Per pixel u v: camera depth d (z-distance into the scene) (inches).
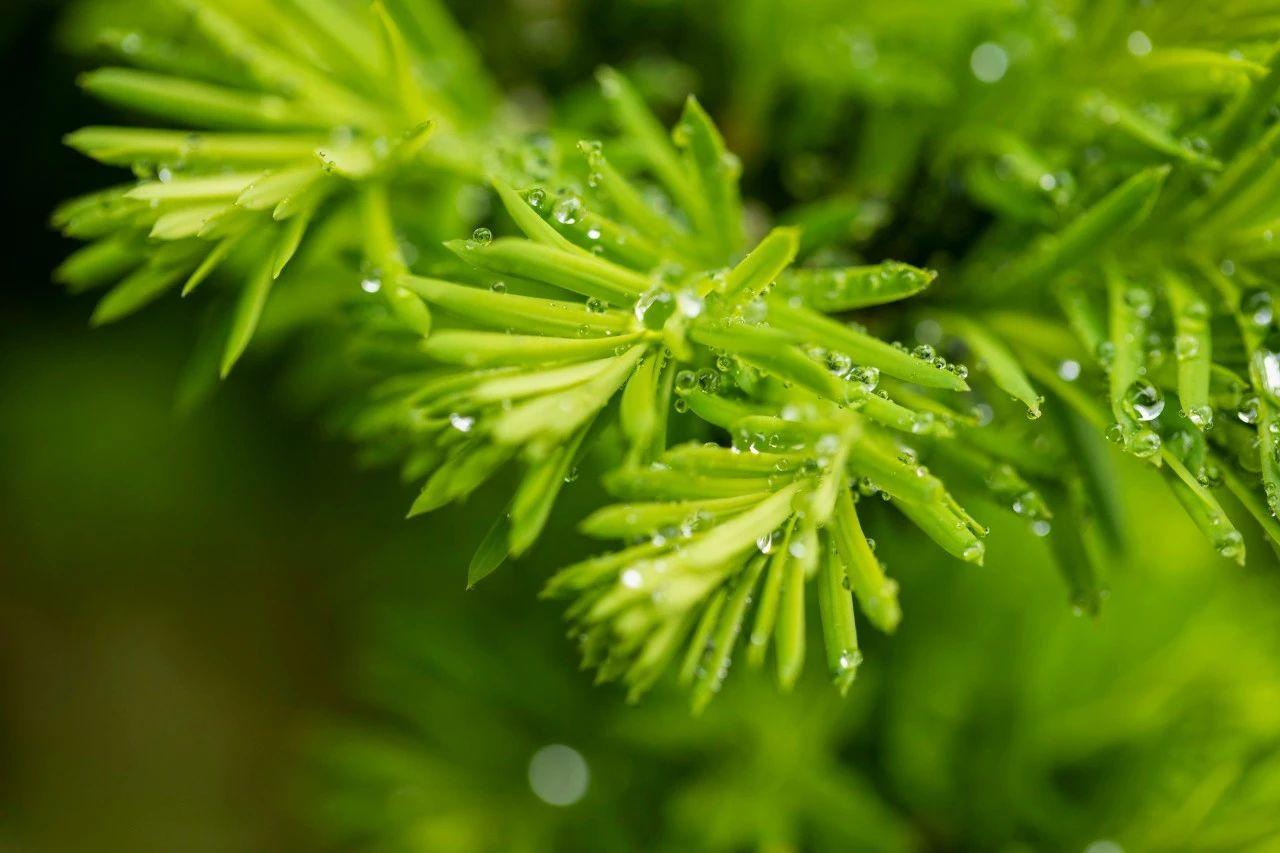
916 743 12.4
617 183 9.6
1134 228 9.7
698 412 9.0
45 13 14.5
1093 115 10.3
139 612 24.6
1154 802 11.8
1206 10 10.1
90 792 24.0
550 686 13.6
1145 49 10.2
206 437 18.8
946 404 9.9
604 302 9.1
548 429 8.6
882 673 12.6
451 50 11.0
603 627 9.1
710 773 12.7
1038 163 10.3
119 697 24.4
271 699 24.4
